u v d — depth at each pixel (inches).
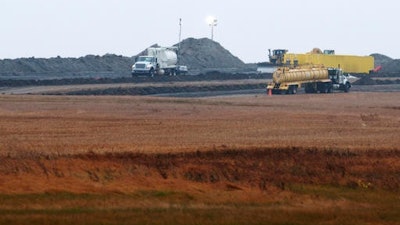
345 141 7258.9
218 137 7490.2
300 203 4923.7
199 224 4099.4
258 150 6161.4
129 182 5172.2
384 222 4466.0
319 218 4443.9
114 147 6348.4
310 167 5792.3
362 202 5078.7
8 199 4549.7
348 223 4387.3
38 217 4082.2
